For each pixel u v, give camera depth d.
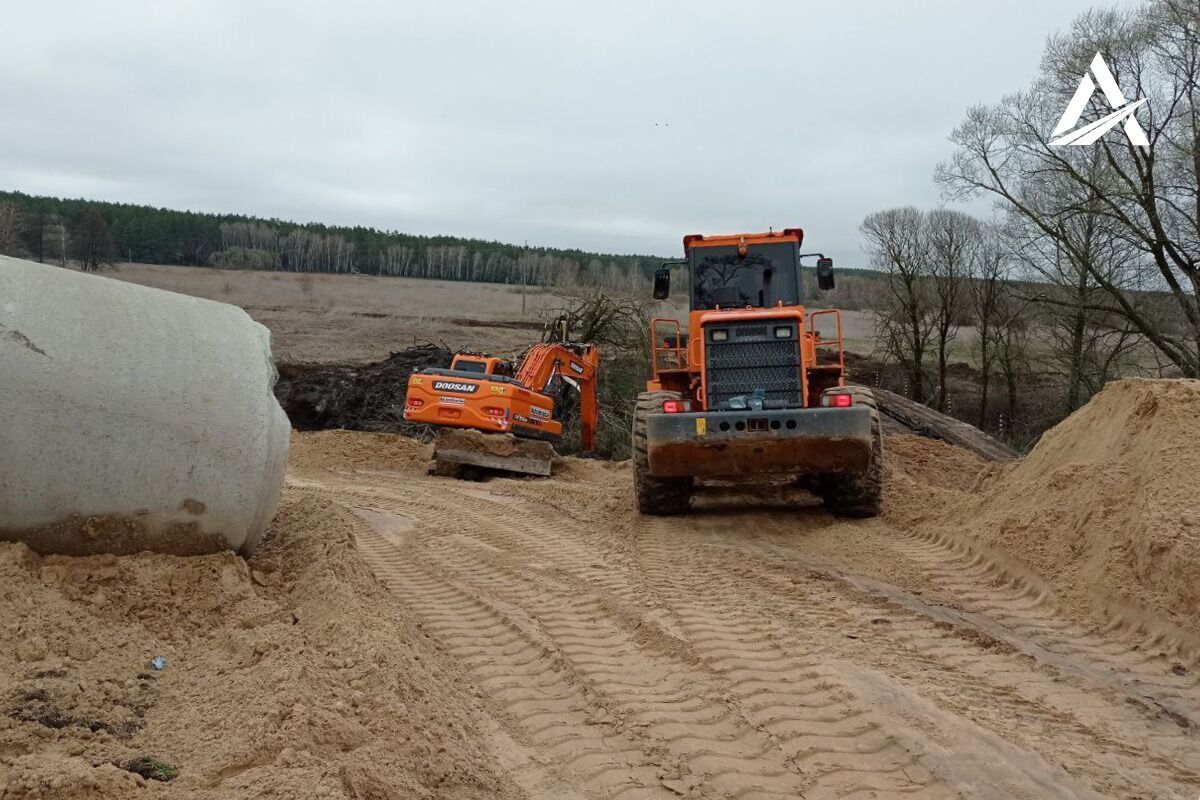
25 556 4.00
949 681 4.74
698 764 3.85
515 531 9.36
